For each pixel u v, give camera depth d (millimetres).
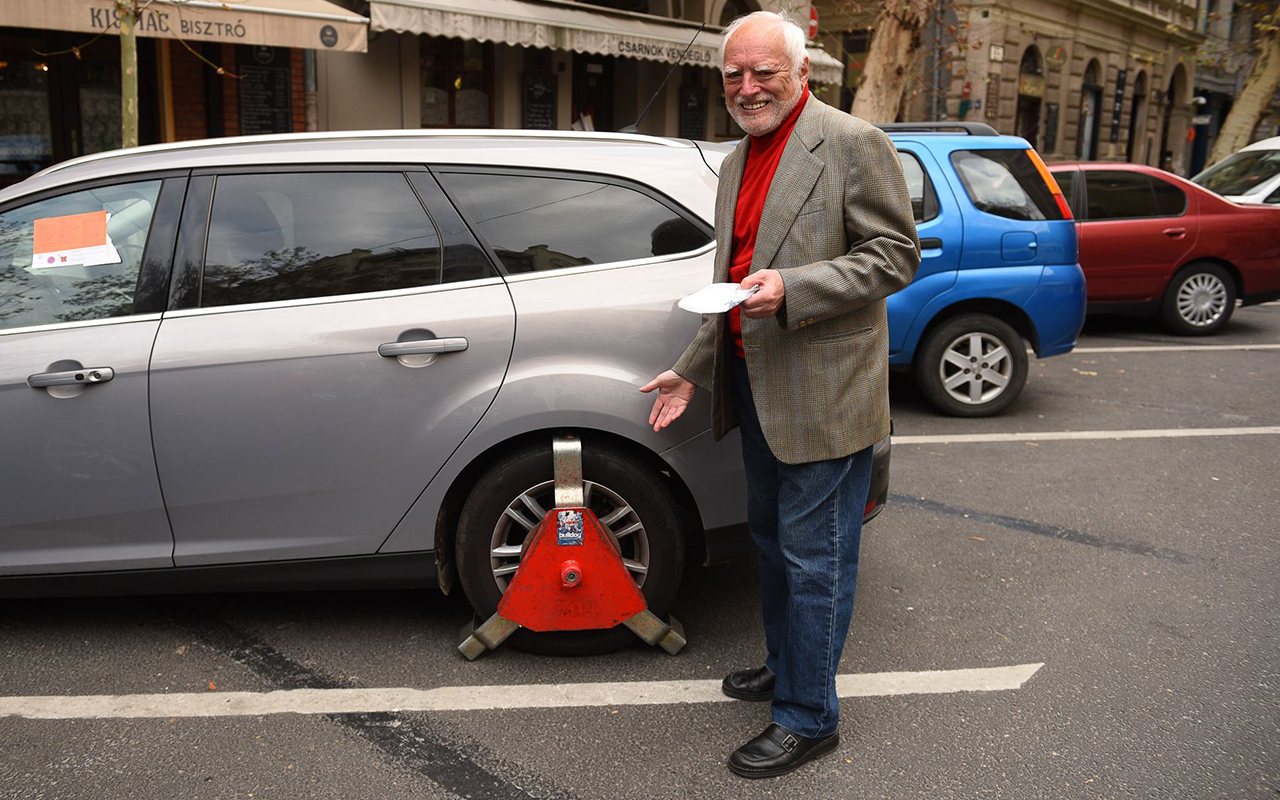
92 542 3072
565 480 2990
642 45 11211
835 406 2422
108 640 3303
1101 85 25641
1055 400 6836
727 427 2684
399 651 3229
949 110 20469
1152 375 7672
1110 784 2521
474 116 12320
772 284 2244
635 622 3104
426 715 2846
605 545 3012
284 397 2973
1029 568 3963
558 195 3090
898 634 3383
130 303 3043
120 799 2449
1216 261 9398
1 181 9711
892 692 2992
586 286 3010
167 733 2750
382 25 8758
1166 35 28406
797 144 2396
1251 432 6008
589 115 13961
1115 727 2789
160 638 3318
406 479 3018
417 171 3090
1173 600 3652
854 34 18875
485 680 3043
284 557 3084
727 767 2596
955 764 2611
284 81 10492
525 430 2967
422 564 3102
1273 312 11219
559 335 2965
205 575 3092
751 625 3416
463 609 3539
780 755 2564
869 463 2574
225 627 3400
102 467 3008
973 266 6062
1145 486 4988
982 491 4914
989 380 6289
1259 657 3203
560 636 3166
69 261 3078
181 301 3033
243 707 2887
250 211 3084
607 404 2941
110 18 7309
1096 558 4062
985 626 3441
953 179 6051
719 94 15227
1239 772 2568
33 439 2998
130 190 3129
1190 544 4215
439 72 11859
